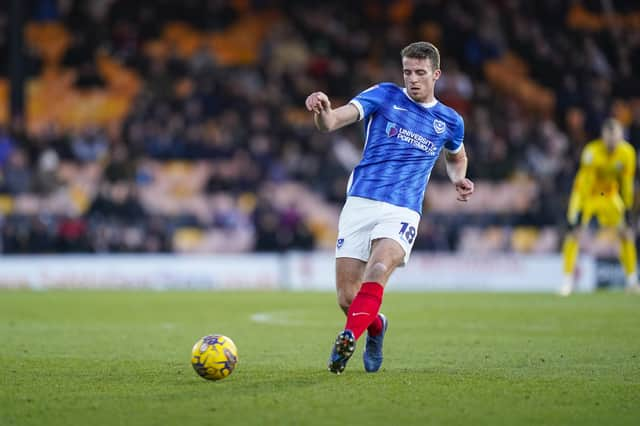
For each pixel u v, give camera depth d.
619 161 60.97
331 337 36.31
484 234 83.62
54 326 41.03
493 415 19.59
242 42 107.75
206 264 76.31
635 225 75.88
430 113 26.30
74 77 101.50
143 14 104.81
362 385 23.31
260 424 18.59
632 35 107.00
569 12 110.88
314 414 19.53
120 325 41.66
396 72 100.38
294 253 77.69
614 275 76.62
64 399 21.41
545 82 104.75
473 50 103.69
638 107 100.50
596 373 25.88
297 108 97.94
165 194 87.31
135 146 89.88
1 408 20.36
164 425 18.56
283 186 87.75
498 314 47.78
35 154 87.06
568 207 84.50
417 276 77.75
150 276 75.81
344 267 25.70
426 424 18.69
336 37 104.06
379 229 25.25
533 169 91.06
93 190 87.94
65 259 75.31
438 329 39.84
